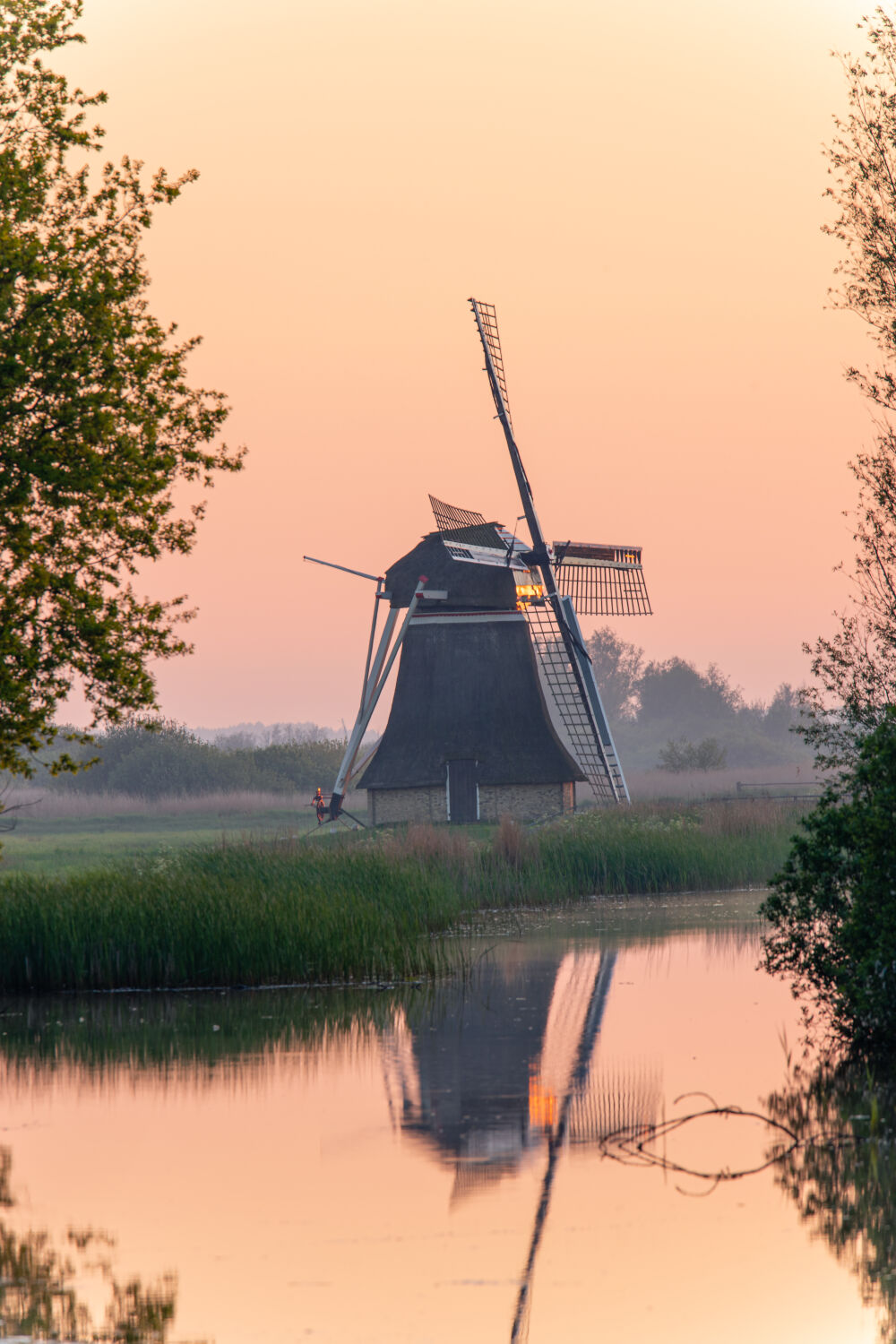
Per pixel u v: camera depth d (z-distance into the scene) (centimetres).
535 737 14150
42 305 4703
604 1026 4994
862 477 5869
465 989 5859
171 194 5141
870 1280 2645
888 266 6053
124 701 5000
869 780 4212
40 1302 2584
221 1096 4178
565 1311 2522
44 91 5175
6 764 4869
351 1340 2416
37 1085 4338
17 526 4647
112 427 4750
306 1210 3097
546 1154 3469
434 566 14550
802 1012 4953
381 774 14162
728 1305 2530
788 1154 3409
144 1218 3072
